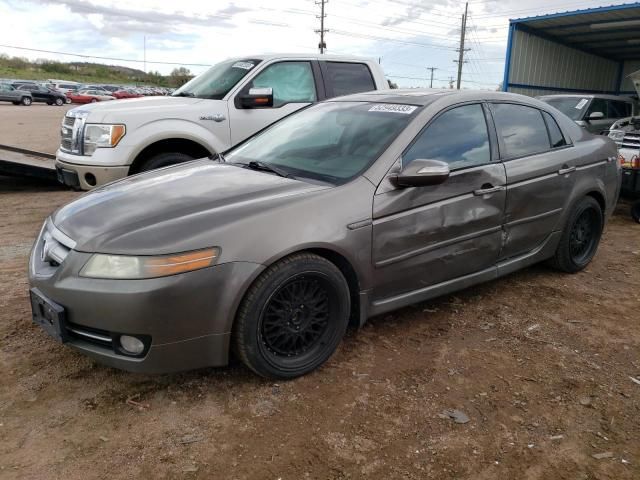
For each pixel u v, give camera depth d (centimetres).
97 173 597
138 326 259
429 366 326
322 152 363
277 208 292
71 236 285
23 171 784
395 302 345
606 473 244
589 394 302
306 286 301
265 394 293
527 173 405
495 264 404
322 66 706
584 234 486
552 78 1866
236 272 271
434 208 346
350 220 309
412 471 241
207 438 258
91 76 8800
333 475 237
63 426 263
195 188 325
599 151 483
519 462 249
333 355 334
